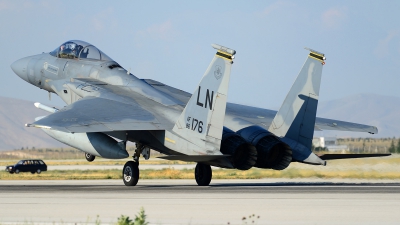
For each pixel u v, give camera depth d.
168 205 46.31
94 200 50.03
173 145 63.62
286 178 95.06
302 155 64.44
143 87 74.94
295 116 65.69
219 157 56.34
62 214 41.66
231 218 39.81
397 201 49.31
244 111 77.69
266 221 38.72
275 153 64.88
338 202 48.47
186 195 54.53
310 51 65.19
